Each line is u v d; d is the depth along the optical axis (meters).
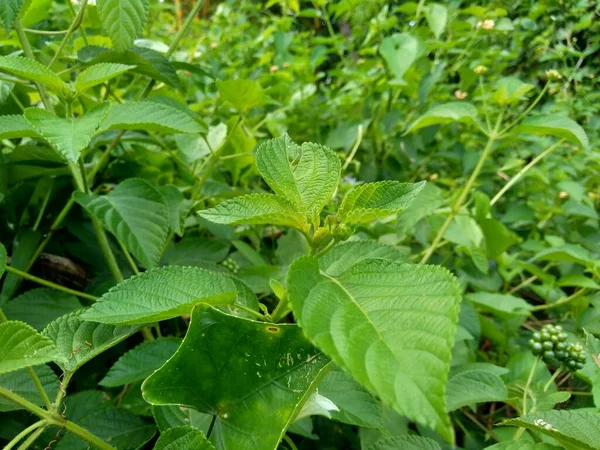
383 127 0.76
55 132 0.26
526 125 0.42
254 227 0.53
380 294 0.15
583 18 0.82
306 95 0.82
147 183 0.34
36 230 0.42
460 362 0.38
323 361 0.19
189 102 0.88
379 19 0.84
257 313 0.20
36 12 0.43
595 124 0.81
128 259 0.40
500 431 0.33
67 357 0.22
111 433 0.27
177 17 1.51
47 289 0.35
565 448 0.22
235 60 1.11
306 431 0.30
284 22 1.02
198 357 0.19
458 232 0.47
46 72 0.28
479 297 0.45
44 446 0.28
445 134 0.84
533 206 0.71
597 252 0.64
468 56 0.85
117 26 0.36
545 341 0.31
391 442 0.25
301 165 0.19
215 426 0.19
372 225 0.53
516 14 1.05
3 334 0.17
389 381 0.12
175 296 0.20
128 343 0.40
